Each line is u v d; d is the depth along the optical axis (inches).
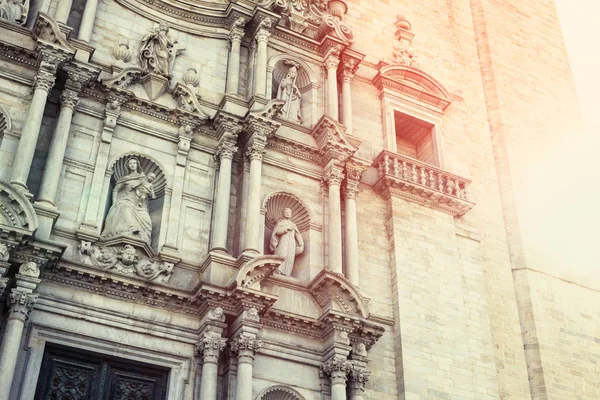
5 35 904.9
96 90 928.9
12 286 762.8
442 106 1232.2
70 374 781.3
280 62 1110.4
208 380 794.2
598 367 1128.8
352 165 1033.5
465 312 1036.5
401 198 1079.6
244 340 815.7
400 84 1198.3
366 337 903.1
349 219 997.2
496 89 1342.3
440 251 1062.4
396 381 939.3
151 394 808.9
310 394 854.5
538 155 1307.8
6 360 711.7
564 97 1428.4
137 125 945.5
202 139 980.6
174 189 923.4
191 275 878.4
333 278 890.1
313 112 1083.9
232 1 1079.0
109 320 805.9
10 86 884.6
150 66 995.3
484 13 1441.9
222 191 929.5
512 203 1219.2
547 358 1083.9
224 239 895.7
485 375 994.7
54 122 895.7
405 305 987.9
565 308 1157.7
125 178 907.4
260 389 831.1
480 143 1273.4
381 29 1279.5
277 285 901.2
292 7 1163.3
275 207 986.7
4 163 836.6
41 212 805.9
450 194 1109.7
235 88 1026.7
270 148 1007.0
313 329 887.7
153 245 888.3
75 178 873.5
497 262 1155.9
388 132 1143.6
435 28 1353.3
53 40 894.4
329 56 1129.4
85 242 829.8
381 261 1024.9
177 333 831.7
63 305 789.9
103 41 991.0
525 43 1457.9
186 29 1067.3
